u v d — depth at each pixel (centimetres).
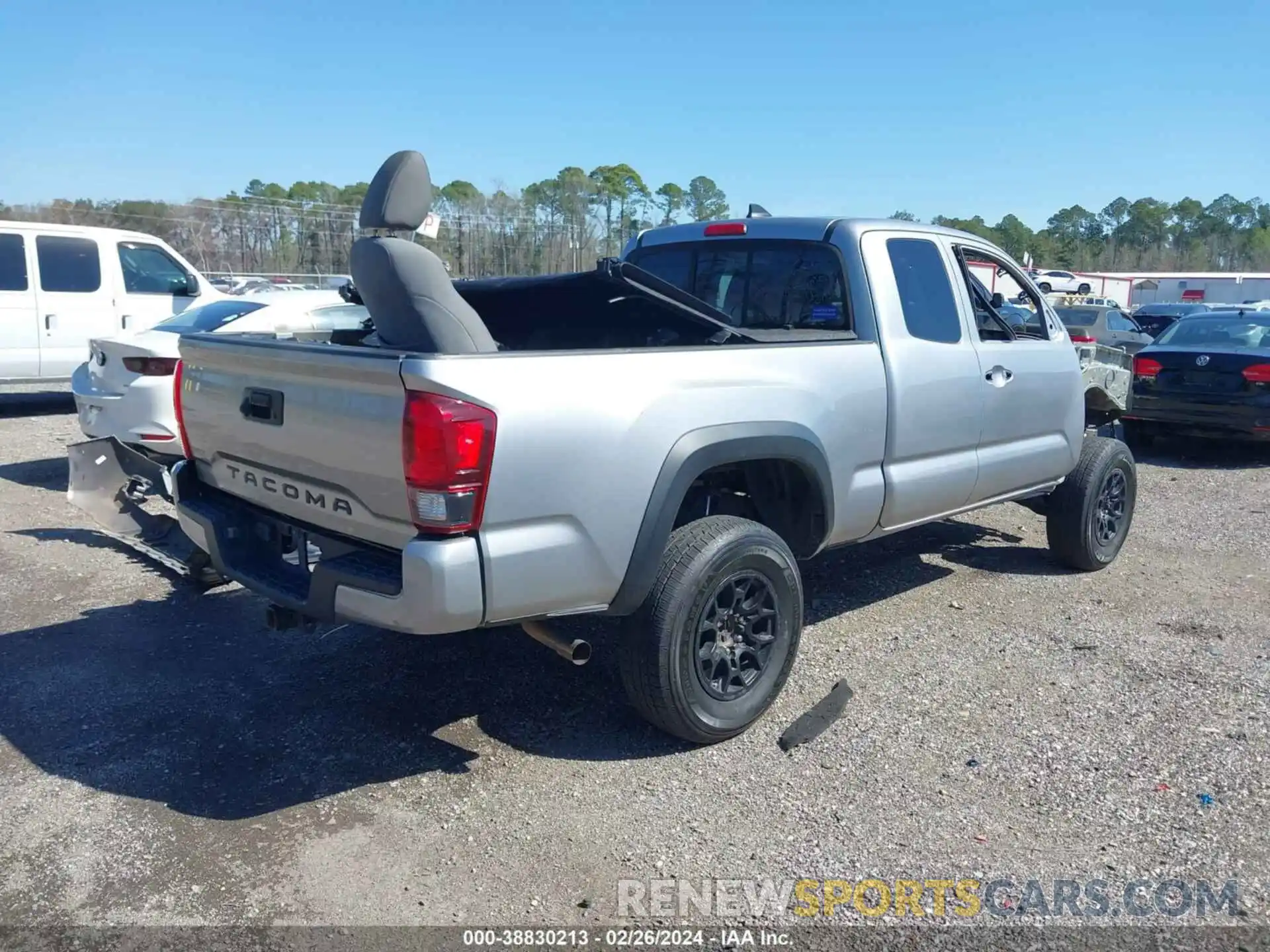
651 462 344
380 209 359
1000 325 541
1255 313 1125
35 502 763
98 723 404
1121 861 310
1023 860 311
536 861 313
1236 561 641
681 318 415
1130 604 550
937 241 505
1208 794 347
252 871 308
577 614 343
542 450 317
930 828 329
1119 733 392
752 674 392
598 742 388
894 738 390
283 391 352
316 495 350
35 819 336
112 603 546
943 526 725
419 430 299
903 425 456
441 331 346
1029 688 436
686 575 355
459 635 496
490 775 364
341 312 803
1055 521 600
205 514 397
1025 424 538
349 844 322
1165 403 1037
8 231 1115
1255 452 1105
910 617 526
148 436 703
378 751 382
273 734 396
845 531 438
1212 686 436
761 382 387
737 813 338
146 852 317
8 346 1118
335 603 330
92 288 1166
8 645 486
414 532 312
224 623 516
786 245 482
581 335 463
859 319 451
